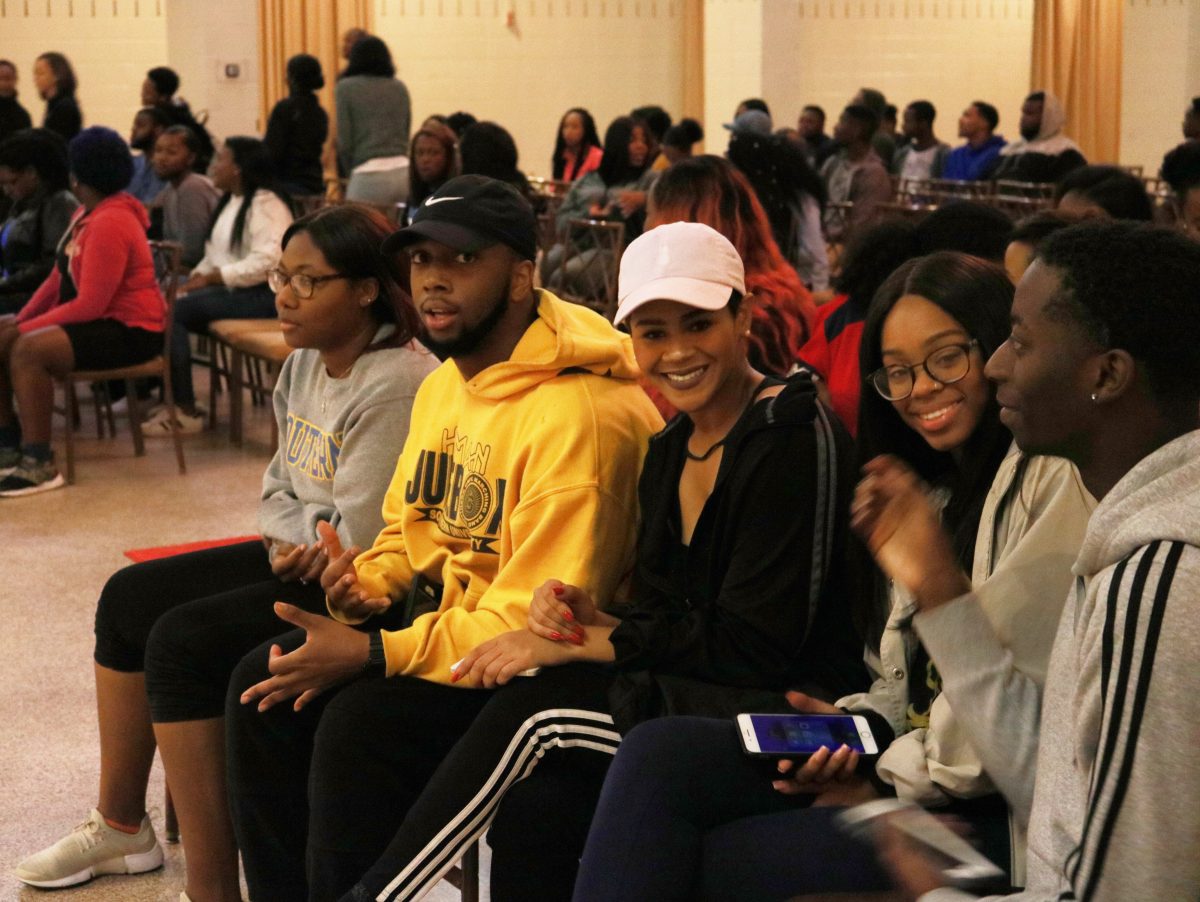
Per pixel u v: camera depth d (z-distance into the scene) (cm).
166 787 268
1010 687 142
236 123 973
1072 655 128
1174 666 111
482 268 207
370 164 757
